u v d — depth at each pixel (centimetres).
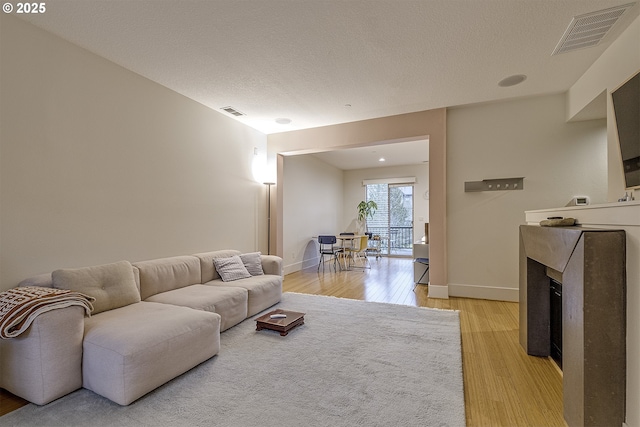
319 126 481
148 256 315
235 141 445
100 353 179
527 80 325
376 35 241
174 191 346
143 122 311
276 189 516
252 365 221
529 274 244
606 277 142
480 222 407
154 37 243
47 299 177
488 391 193
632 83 219
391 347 252
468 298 410
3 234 212
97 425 158
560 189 371
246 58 276
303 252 687
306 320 319
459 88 344
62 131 245
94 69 267
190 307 255
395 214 886
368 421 161
